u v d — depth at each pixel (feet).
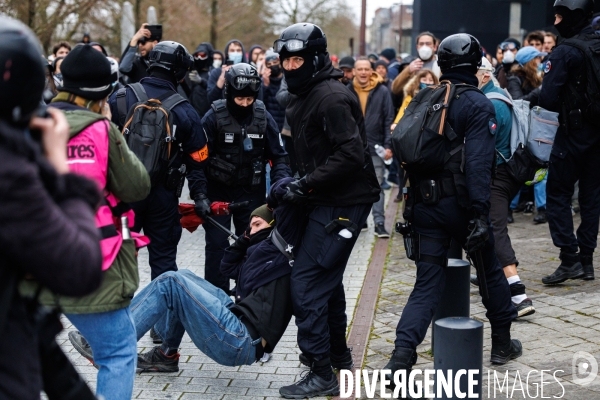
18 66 5.90
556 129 18.52
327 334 13.42
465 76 13.75
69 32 63.26
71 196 6.18
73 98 10.24
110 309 9.85
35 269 5.79
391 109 28.19
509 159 17.35
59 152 6.37
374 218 27.45
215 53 40.83
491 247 14.20
